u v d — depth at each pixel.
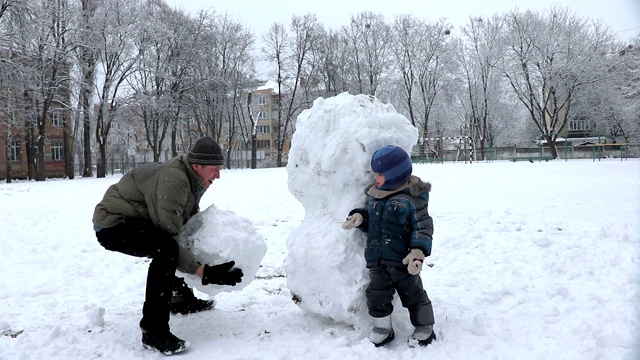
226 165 50.84
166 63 38.25
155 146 40.44
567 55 44.25
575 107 49.09
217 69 44.97
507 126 57.19
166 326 3.06
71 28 31.53
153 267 3.06
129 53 35.34
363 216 3.17
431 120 54.97
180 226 3.15
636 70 37.53
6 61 26.97
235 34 46.62
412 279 3.01
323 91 51.69
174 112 40.03
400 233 3.04
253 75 48.84
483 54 49.78
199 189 3.44
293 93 49.44
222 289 3.34
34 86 29.52
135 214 3.20
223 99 46.28
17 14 27.25
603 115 47.16
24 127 33.66
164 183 3.11
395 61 51.50
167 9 40.62
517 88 48.47
